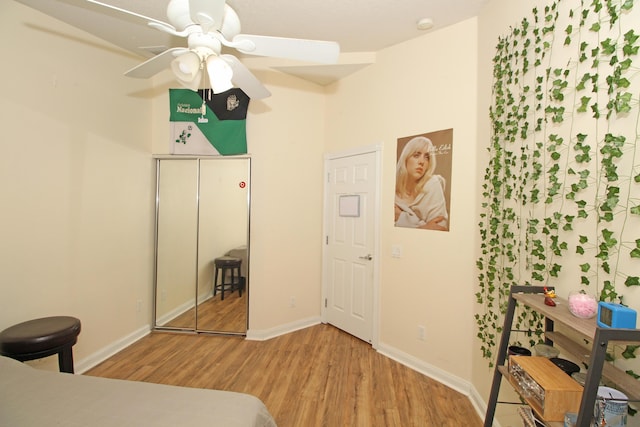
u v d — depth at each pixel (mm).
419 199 2592
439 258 2459
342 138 3326
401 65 2729
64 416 1060
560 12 1466
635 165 1107
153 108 3291
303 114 3402
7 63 1982
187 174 3352
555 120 1467
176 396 1205
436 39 2477
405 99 2697
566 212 1417
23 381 1265
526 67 1705
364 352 2893
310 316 3543
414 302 2635
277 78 3225
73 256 2439
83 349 2525
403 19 2326
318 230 3574
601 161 1236
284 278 3338
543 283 1555
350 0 2096
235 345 3016
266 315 3215
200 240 3346
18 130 2045
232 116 3172
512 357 1408
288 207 3344
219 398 1205
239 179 3252
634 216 1106
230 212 3271
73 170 2432
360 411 2061
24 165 2082
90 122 2570
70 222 2412
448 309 2396
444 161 2416
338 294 3414
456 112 2344
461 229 2318
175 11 1379
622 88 1153
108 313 2781
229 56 1665
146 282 3266
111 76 2764
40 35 2180
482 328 2115
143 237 3209
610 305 1017
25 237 2094
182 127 3219
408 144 2674
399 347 2748
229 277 3311
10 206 2006
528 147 1688
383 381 2418
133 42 2717
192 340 3121
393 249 2805
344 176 3316
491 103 2047
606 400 976
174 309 3406
